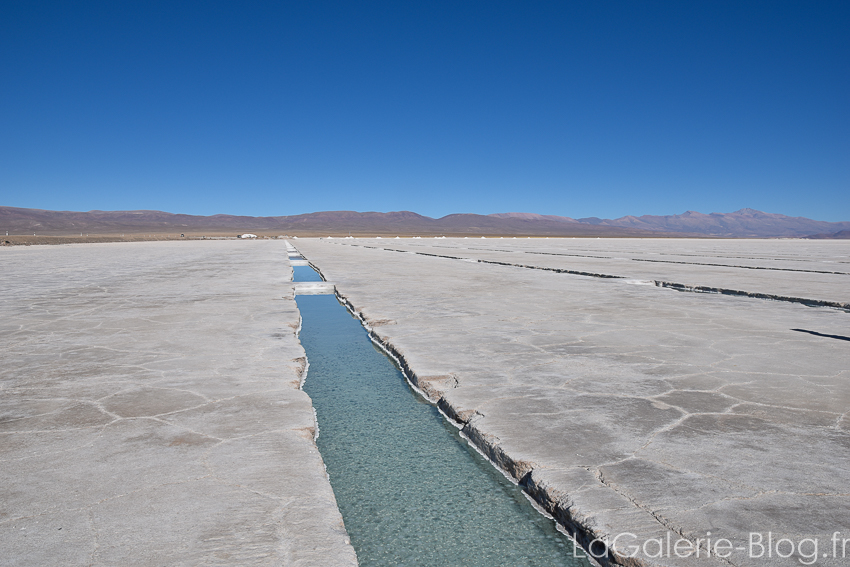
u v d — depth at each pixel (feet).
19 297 26.76
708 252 88.94
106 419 9.28
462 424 9.80
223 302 24.64
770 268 46.52
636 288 30.48
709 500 6.43
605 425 9.01
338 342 17.63
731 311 21.90
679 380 11.78
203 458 7.68
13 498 6.50
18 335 16.93
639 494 6.59
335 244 143.64
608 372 12.44
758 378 11.92
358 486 7.66
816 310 22.18
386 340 16.40
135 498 6.50
